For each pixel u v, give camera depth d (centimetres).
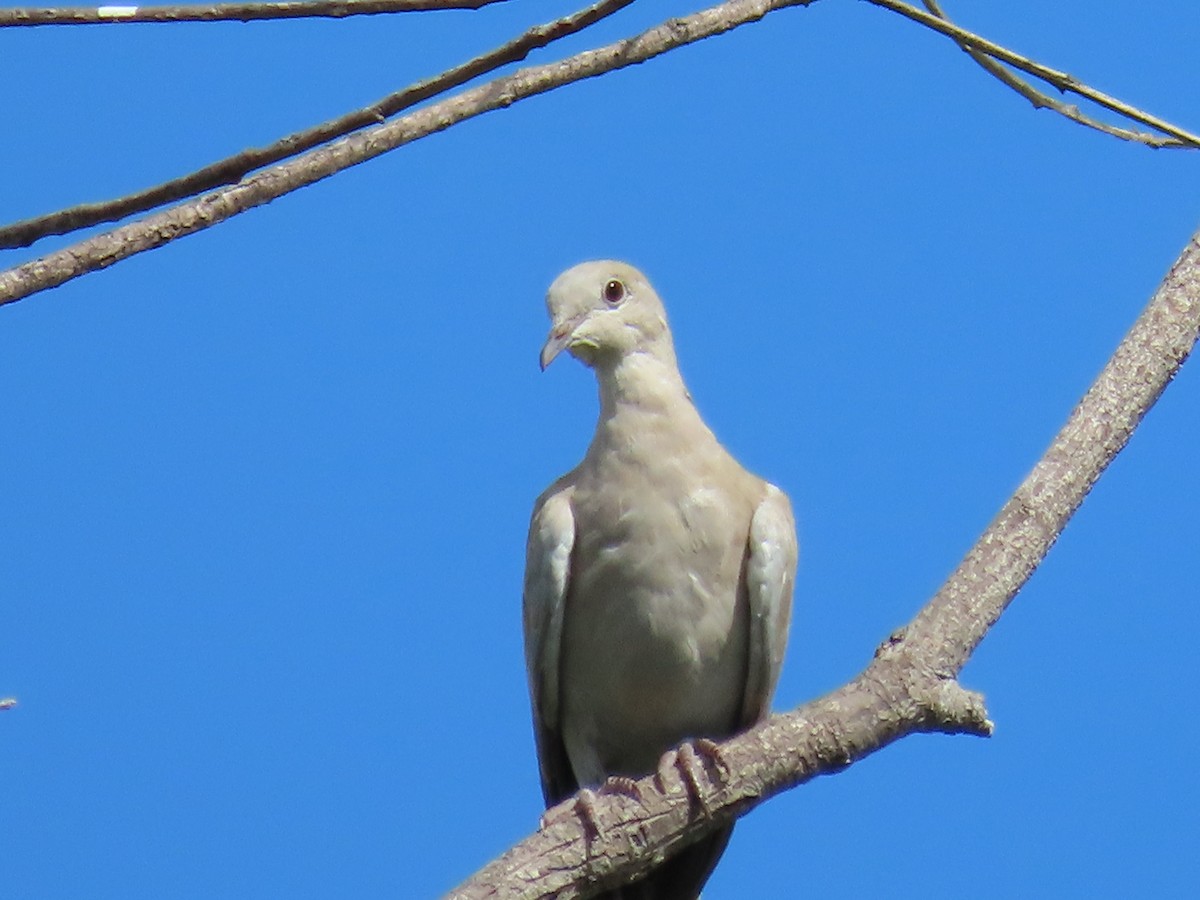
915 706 1007
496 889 966
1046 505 1042
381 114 800
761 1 877
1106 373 1077
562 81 847
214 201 818
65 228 798
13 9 779
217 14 793
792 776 1020
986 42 920
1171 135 936
